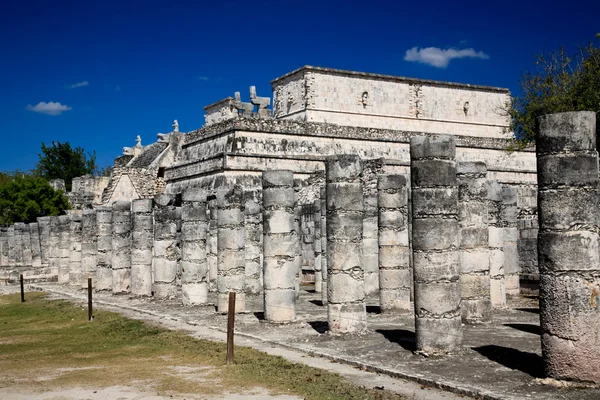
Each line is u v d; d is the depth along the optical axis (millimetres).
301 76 50469
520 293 27000
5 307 28500
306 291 31328
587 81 35812
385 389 11820
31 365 15109
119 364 14977
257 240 29000
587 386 11219
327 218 17859
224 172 40906
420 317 14594
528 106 39000
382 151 46312
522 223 29516
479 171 18688
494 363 13242
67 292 33188
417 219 14930
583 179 11703
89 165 100750
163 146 59750
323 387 12070
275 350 16016
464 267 18500
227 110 61562
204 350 16172
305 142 43812
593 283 11430
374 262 26562
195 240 25625
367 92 51844
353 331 17359
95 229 36156
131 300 28406
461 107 55656
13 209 58969
